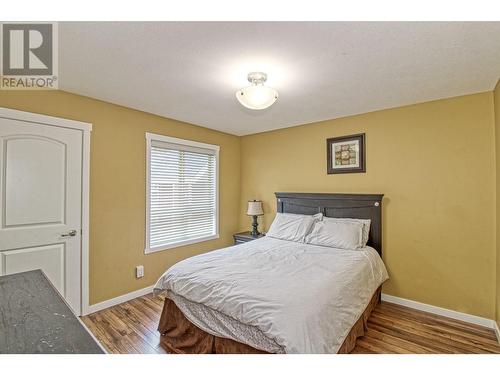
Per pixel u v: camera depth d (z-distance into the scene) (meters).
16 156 2.27
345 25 1.53
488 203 2.47
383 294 3.05
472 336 2.29
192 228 3.89
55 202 2.48
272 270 2.15
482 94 2.52
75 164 2.61
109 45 1.75
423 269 2.81
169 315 2.21
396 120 3.02
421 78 2.25
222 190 4.35
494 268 2.43
